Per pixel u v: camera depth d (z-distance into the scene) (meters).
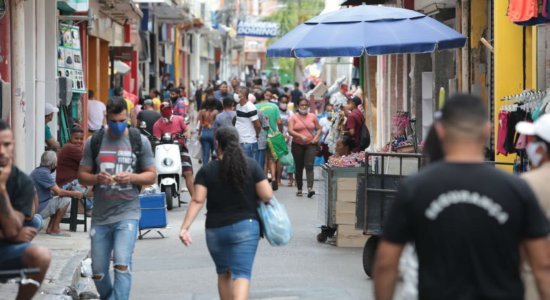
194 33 135.88
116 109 19.53
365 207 24.41
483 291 10.15
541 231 10.30
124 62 78.12
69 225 33.62
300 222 35.84
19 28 36.53
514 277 10.27
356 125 37.47
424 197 10.23
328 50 30.09
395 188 24.22
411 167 25.83
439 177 10.27
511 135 27.22
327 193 30.25
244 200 18.70
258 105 45.69
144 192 32.56
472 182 10.20
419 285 10.34
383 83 62.41
